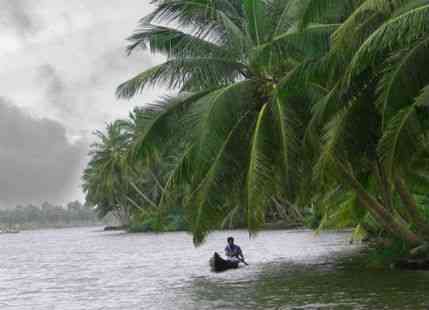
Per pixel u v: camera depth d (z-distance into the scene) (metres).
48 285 28.62
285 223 88.12
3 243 109.31
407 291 19.22
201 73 21.27
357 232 39.25
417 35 14.35
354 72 15.62
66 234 166.38
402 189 22.12
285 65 20.86
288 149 19.73
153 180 94.62
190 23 21.83
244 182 21.23
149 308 19.12
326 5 15.54
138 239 83.31
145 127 22.09
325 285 22.09
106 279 30.00
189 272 31.06
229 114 20.30
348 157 19.27
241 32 21.14
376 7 13.81
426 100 13.35
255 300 19.55
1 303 22.67
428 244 22.36
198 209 20.42
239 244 56.12
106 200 118.06
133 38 21.98
